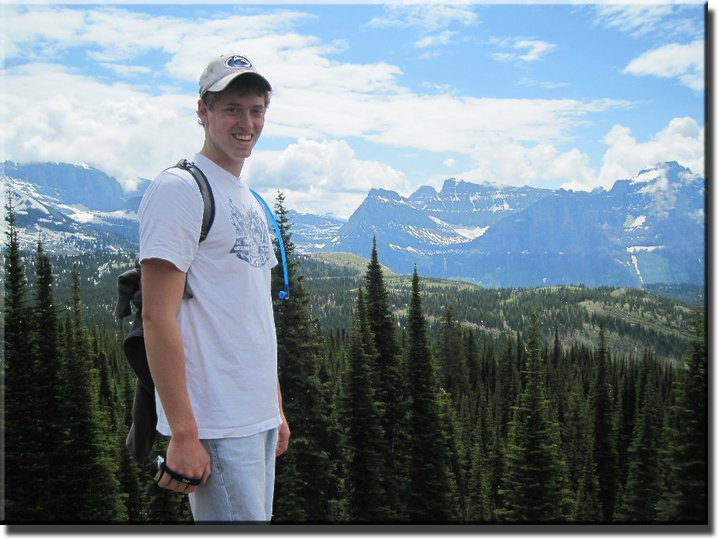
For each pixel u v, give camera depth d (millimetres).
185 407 3072
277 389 3670
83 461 33156
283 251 3840
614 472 57406
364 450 32875
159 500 33719
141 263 3102
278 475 29031
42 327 32969
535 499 32625
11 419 31125
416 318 37219
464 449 56594
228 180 3449
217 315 3270
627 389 67750
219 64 3346
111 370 60625
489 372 105125
